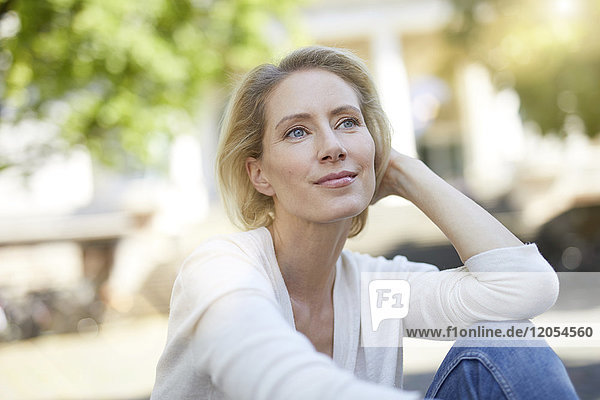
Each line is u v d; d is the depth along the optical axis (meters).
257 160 2.13
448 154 26.52
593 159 19.77
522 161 21.41
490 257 2.04
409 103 26.56
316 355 1.42
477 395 1.83
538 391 1.77
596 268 16.72
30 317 15.60
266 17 13.85
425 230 17.73
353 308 2.16
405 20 26.17
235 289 1.59
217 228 19.95
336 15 26.09
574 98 13.55
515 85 14.17
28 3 10.47
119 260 18.80
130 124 12.23
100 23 11.09
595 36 13.43
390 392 1.34
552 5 13.76
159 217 20.09
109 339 14.73
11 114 12.32
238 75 2.24
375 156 2.24
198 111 13.59
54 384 9.92
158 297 17.89
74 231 20.06
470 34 14.85
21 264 19.89
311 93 1.99
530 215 18.69
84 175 21.78
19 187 13.85
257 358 1.42
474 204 2.17
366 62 2.21
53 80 11.52
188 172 22.78
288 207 2.02
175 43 12.41
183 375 1.81
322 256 2.08
